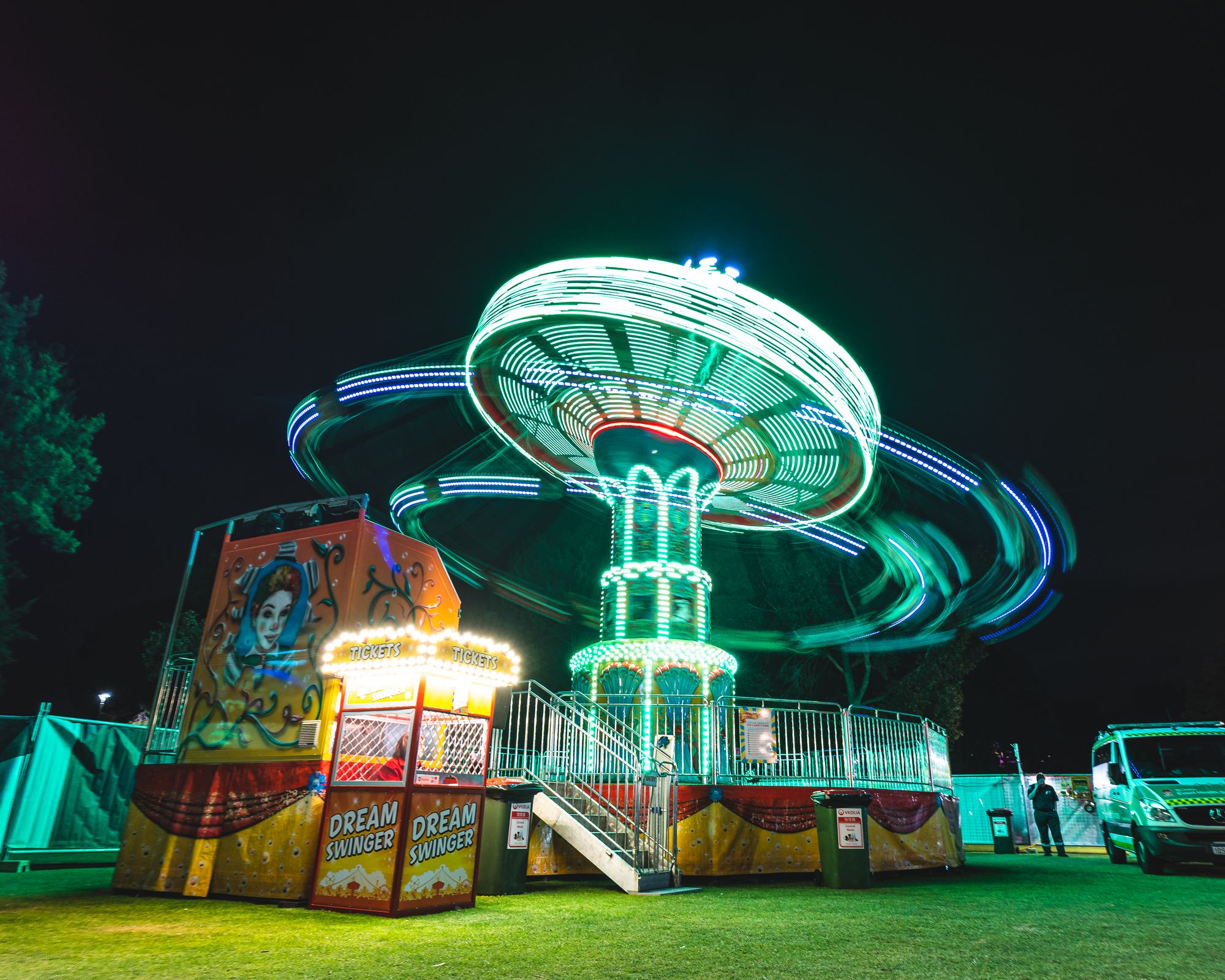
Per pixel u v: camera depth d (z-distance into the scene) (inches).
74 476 1017.5
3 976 189.9
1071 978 194.9
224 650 396.5
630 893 371.2
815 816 466.0
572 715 466.0
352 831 305.6
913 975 197.3
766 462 668.1
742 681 1213.1
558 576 1290.6
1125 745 550.9
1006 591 1081.4
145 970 196.7
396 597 391.9
